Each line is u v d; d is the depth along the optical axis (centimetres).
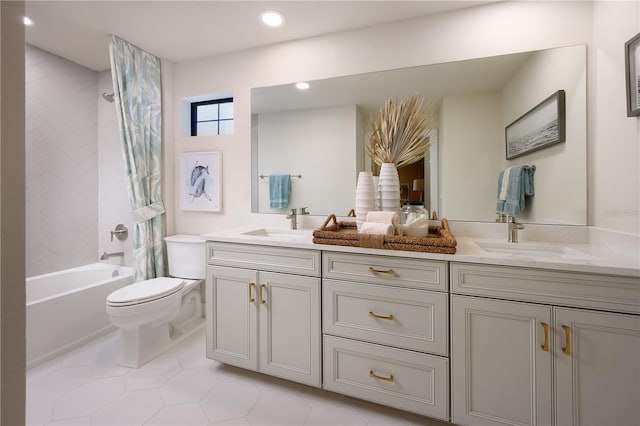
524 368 117
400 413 145
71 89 252
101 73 272
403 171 181
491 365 122
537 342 115
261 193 225
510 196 167
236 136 234
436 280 129
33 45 226
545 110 160
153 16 187
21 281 35
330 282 147
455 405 127
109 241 274
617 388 106
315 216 209
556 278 112
